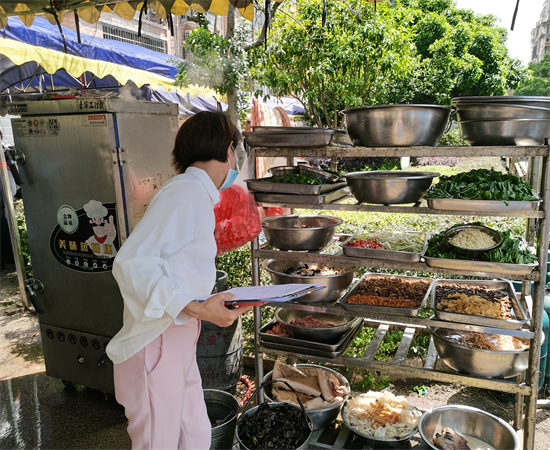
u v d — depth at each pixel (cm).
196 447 187
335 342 270
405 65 638
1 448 267
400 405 257
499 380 225
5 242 662
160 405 164
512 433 222
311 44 554
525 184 227
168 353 165
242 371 332
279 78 553
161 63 571
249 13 301
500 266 211
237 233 270
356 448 247
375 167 830
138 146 289
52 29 467
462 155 214
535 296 213
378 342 285
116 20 928
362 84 611
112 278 286
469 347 226
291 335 273
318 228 255
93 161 277
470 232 242
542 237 209
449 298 258
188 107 729
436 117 212
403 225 597
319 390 271
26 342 416
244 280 450
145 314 142
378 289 284
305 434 224
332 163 347
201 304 144
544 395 297
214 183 177
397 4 622
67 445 269
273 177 266
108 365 302
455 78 1573
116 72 496
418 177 218
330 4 552
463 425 244
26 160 300
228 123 175
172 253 153
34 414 302
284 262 312
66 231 297
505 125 201
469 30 1816
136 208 289
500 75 1819
